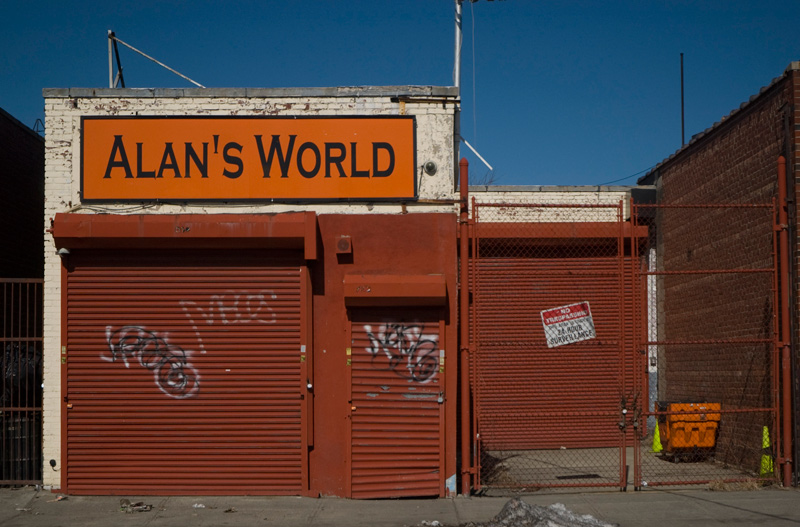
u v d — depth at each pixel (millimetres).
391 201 9617
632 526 7770
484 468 10812
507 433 13086
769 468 9727
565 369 13125
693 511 8328
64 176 9523
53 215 9484
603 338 13180
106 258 9391
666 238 13930
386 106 9695
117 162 9508
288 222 9211
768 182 10109
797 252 9383
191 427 9305
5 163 11688
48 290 9430
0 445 9609
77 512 8531
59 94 9562
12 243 11953
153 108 9586
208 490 9250
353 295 9156
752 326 10492
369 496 9172
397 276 9273
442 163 9688
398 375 9320
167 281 9398
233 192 9531
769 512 8211
